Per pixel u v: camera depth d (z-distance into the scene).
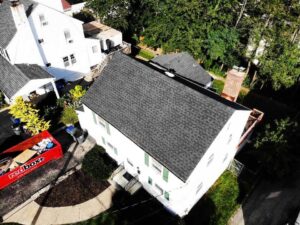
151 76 20.84
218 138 17.56
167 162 17.69
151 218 20.91
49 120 28.91
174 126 18.53
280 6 31.28
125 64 22.45
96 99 22.42
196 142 17.38
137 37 43.78
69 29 31.67
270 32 30.75
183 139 17.88
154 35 38.88
